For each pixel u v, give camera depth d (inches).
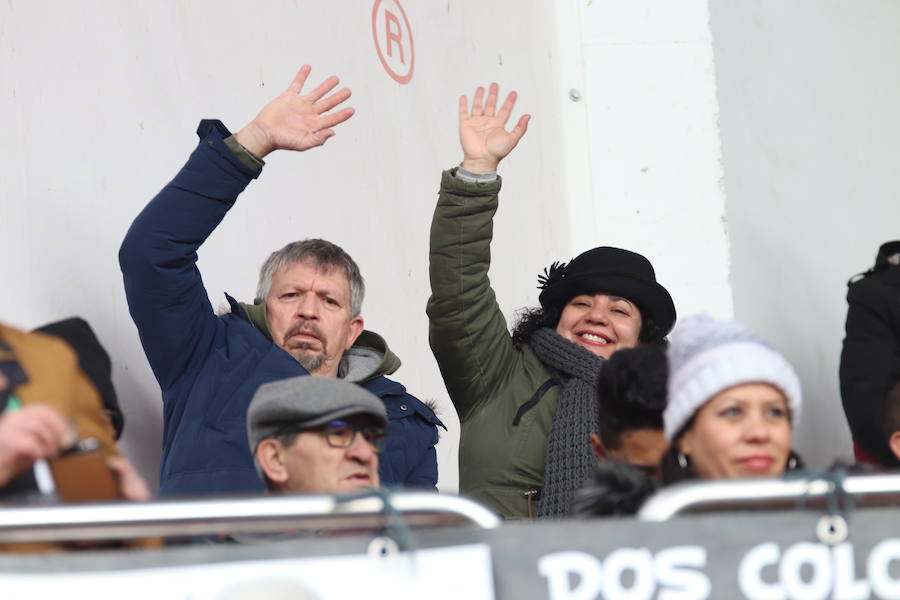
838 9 1125.1
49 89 552.7
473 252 563.8
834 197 1074.7
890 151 1123.3
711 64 1069.8
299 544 306.2
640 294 591.8
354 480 417.7
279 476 419.8
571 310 594.6
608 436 431.8
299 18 726.5
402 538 308.2
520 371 578.9
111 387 414.9
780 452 383.6
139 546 358.0
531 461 554.3
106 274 564.4
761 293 1023.0
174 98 620.7
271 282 557.0
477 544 312.2
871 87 1124.5
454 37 895.1
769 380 385.4
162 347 507.2
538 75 1010.7
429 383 795.4
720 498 318.7
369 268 752.3
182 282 502.6
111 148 579.5
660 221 1041.5
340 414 415.8
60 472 349.4
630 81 1062.4
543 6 1046.4
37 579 295.4
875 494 325.1
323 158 727.1
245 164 507.5
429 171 838.5
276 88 696.4
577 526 314.7
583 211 1034.7
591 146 1050.1
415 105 832.9
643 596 313.6
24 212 531.8
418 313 799.7
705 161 1053.2
